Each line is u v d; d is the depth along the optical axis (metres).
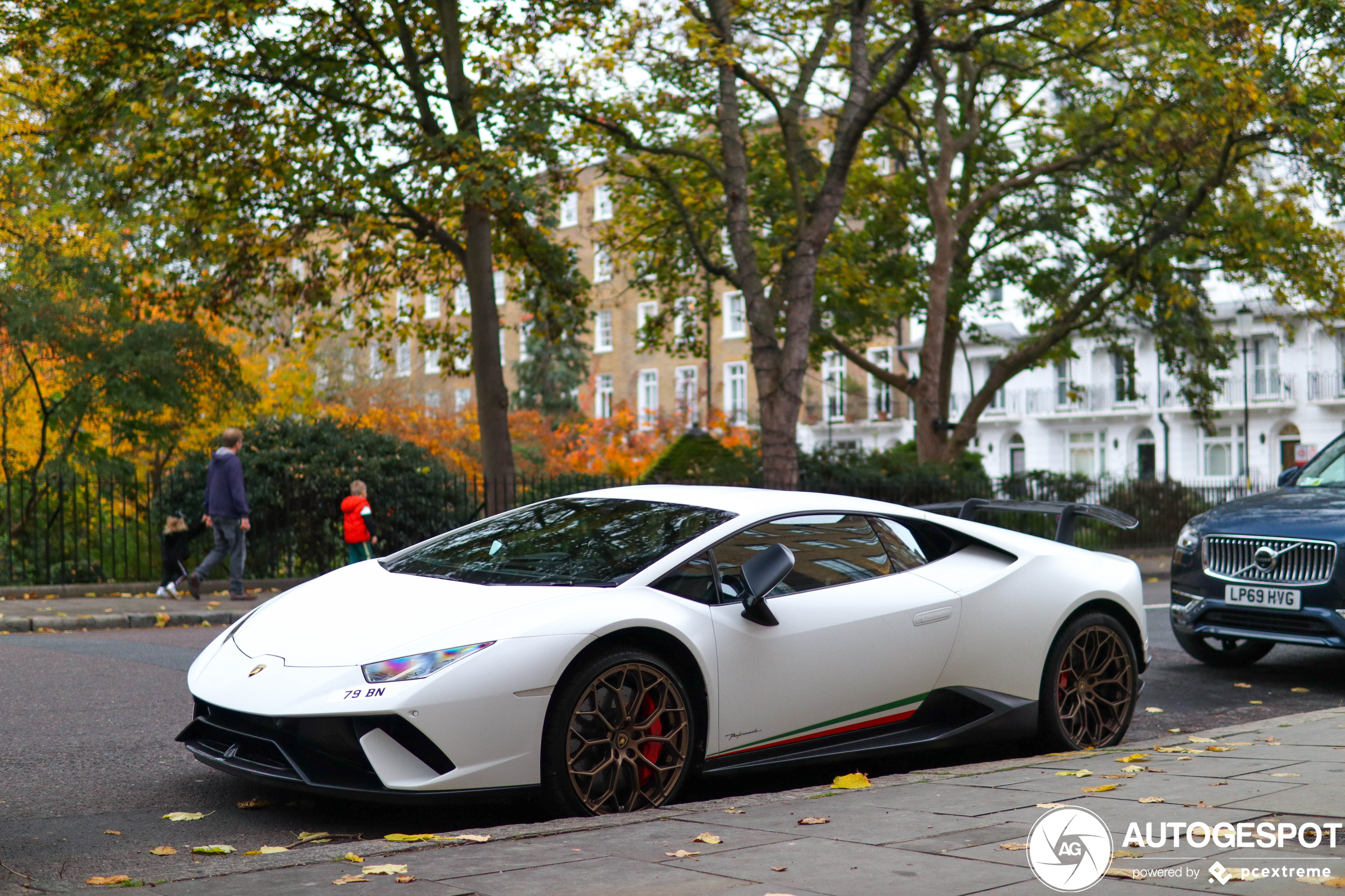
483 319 17.69
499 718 4.17
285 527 15.55
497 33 16.72
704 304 24.25
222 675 4.58
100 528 16.22
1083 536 22.81
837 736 5.11
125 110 14.93
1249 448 45.00
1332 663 9.48
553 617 4.37
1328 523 7.84
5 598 13.46
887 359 53.56
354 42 16.59
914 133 24.53
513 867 3.31
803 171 18.77
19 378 18.34
